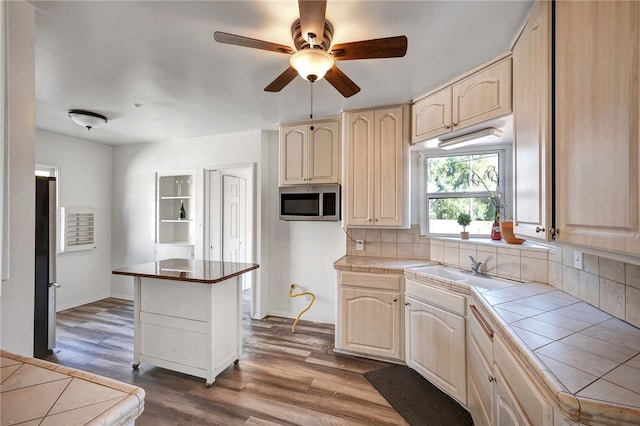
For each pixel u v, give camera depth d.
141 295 2.60
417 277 2.45
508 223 2.33
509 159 2.73
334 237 3.66
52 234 2.92
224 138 4.07
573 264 1.72
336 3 1.52
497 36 1.77
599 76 1.01
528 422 1.04
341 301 2.83
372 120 2.95
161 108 3.07
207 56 2.06
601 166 1.00
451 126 2.36
